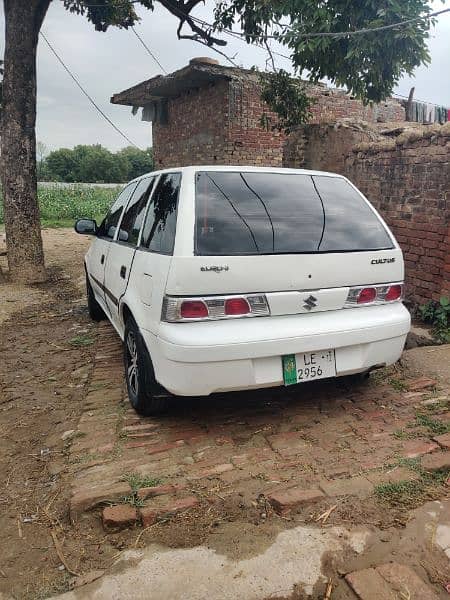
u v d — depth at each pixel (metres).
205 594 2.10
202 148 11.47
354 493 2.68
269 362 3.15
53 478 3.03
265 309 3.14
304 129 8.15
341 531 2.41
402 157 6.10
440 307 5.57
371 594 2.05
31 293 8.36
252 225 3.29
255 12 8.39
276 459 3.07
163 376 3.13
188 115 11.88
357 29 6.99
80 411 3.90
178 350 2.99
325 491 2.70
